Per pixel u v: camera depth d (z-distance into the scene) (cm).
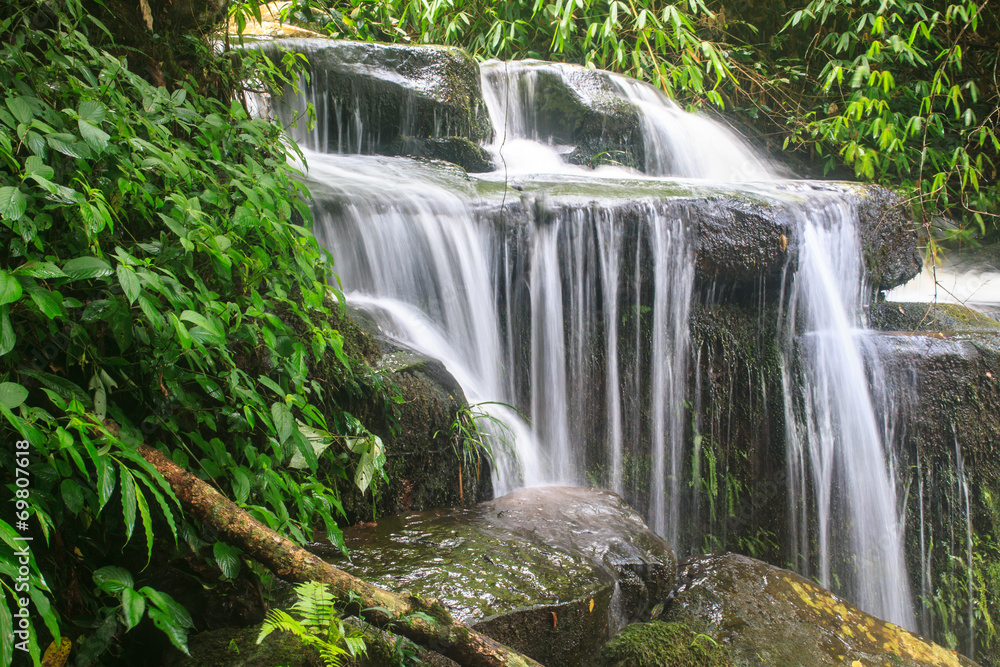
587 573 269
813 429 507
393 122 579
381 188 416
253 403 222
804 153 945
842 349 517
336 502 246
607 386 455
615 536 304
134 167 212
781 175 885
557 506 324
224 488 230
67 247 195
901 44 790
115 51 292
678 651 269
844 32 913
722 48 952
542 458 416
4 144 170
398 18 790
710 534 477
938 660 316
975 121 857
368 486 291
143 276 179
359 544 269
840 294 552
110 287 199
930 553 512
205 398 242
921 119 815
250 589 224
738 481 489
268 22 688
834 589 499
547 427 439
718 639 292
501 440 361
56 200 180
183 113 255
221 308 209
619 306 459
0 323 152
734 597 314
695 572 328
